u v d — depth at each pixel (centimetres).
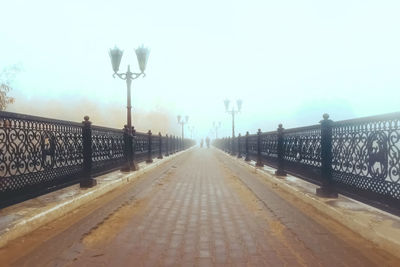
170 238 342
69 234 354
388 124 373
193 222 412
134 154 1022
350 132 466
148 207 504
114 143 877
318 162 582
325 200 495
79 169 619
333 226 391
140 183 791
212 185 756
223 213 464
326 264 271
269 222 412
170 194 629
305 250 306
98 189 600
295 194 608
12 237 329
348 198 513
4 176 394
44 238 339
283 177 813
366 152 421
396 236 307
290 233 362
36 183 465
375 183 397
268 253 297
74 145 598
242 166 1325
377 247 314
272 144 977
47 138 501
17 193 419
